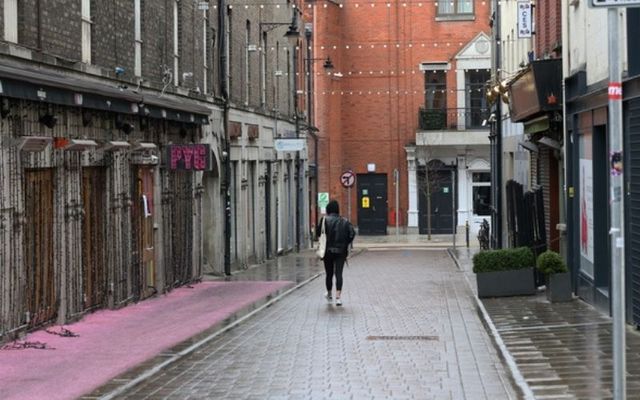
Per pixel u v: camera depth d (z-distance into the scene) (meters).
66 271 19.05
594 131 19.70
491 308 21.48
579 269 22.17
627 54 16.02
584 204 21.31
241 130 39.38
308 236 58.25
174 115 26.42
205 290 28.09
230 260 36.31
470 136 63.62
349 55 66.50
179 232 28.56
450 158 65.00
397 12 65.94
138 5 25.39
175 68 29.61
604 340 15.84
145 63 25.73
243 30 40.56
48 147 18.06
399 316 20.88
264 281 32.00
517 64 38.53
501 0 44.56
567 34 23.17
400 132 66.19
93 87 18.78
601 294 19.42
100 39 21.84
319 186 65.19
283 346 16.48
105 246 21.62
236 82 39.06
